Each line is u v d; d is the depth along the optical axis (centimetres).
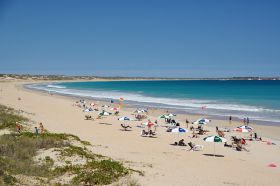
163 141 3278
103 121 4500
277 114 5400
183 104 7075
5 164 1777
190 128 4009
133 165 2117
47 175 1750
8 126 3130
